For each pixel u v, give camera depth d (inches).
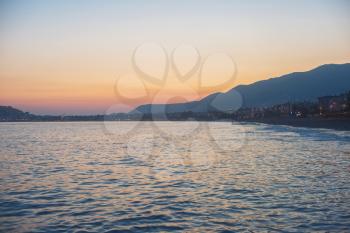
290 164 1927.9
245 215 907.4
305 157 2252.7
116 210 980.6
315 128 6628.9
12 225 847.7
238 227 813.9
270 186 1288.1
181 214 932.6
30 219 896.3
